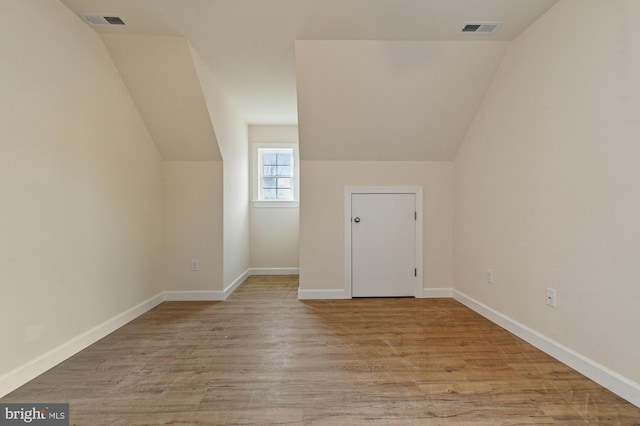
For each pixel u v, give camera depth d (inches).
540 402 62.0
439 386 67.7
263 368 75.5
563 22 76.4
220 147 126.5
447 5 79.2
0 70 63.4
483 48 98.0
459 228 128.3
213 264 131.4
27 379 69.0
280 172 185.9
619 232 63.2
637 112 59.8
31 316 70.3
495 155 104.0
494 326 101.5
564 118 76.2
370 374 72.7
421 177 133.0
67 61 80.1
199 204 130.4
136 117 111.0
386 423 56.5
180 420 57.2
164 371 74.0
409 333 96.1
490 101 106.5
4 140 64.4
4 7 63.9
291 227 184.9
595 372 68.4
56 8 76.3
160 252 127.6
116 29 88.7
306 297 132.6
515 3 78.3
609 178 65.2
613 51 64.2
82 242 85.7
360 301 129.2
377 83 106.1
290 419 57.6
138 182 112.3
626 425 55.4
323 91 107.7
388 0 77.2
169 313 115.0
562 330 77.2
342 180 131.8
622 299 62.8
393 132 121.4
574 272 73.7
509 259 96.8
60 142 78.4
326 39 94.8
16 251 67.0
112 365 76.7
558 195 78.2
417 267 133.8
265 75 116.3
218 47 98.1
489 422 56.6
